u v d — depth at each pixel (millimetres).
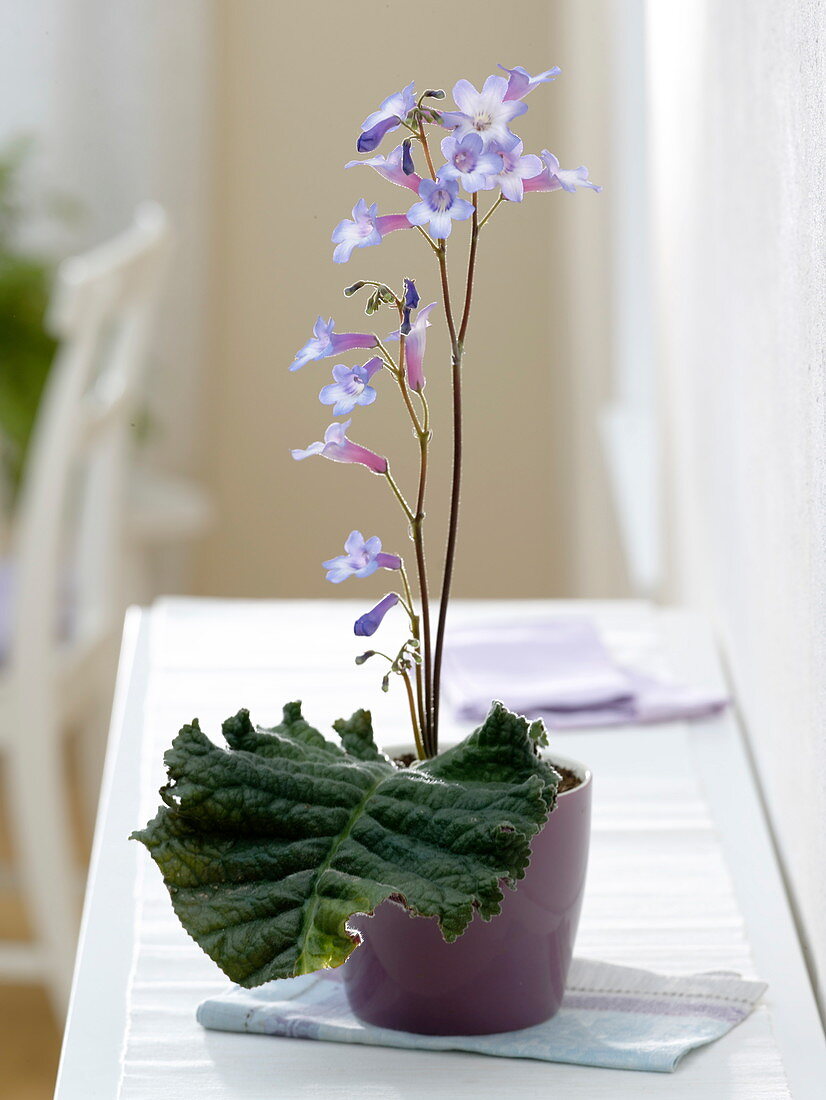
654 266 3084
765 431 1876
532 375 5082
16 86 5168
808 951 1713
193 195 5117
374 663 2156
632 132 3715
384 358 1548
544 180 1533
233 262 5145
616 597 3701
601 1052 1566
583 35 4344
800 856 1737
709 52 2176
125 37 5082
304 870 1504
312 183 3918
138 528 4535
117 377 3715
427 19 3141
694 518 2465
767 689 1896
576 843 1574
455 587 5203
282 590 5305
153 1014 1615
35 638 3418
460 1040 1581
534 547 5188
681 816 1866
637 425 3807
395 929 1562
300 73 4266
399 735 1983
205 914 1488
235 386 5219
